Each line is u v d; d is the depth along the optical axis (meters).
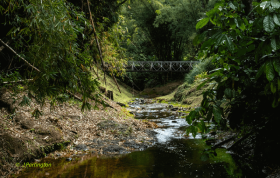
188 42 19.47
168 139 4.71
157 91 18.48
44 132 3.72
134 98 14.98
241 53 1.37
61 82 1.85
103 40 3.02
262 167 2.68
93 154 3.65
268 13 1.12
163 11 16.38
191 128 1.73
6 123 3.44
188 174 2.79
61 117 4.67
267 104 1.96
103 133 4.71
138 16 17.77
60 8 1.55
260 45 1.24
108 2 4.20
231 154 3.42
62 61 1.68
